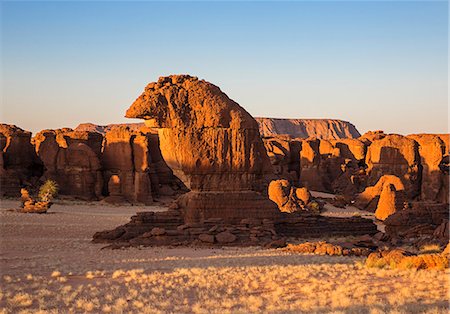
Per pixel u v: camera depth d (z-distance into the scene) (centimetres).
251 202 4044
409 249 3372
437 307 1623
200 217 3997
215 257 3095
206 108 4125
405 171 8612
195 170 4084
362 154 10419
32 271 2608
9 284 2236
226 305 1755
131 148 8050
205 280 2239
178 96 4144
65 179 7956
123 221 5525
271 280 2239
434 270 2425
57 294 1989
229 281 2248
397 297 1812
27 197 6269
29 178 7975
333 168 10025
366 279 2252
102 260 3025
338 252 3238
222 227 3831
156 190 8325
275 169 9381
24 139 8056
